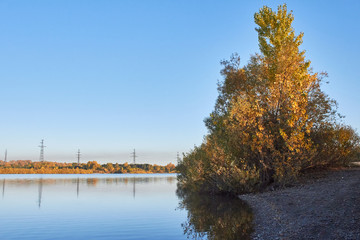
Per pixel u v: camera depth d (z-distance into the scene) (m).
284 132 22.06
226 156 25.64
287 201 16.97
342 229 10.14
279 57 26.95
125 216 18.88
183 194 35.16
